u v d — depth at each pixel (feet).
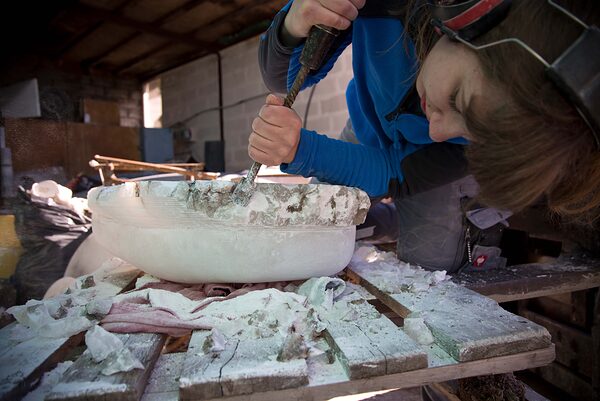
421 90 2.37
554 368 5.08
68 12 13.15
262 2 12.96
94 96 19.77
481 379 2.62
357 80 3.66
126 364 1.83
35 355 2.04
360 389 1.86
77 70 18.92
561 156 1.70
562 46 1.55
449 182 3.40
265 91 14.98
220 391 1.74
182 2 13.12
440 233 3.50
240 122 16.19
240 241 2.59
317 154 3.24
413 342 2.04
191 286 2.96
